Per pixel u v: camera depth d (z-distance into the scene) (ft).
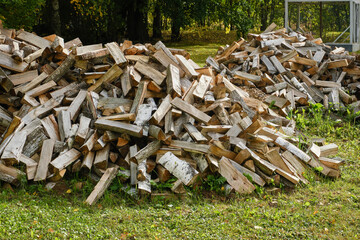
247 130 22.75
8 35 27.78
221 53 44.37
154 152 21.04
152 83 24.12
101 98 23.52
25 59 25.45
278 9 142.31
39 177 19.83
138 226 16.75
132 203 19.01
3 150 20.39
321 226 17.13
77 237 15.44
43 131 21.43
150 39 105.40
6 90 23.94
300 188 21.25
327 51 43.57
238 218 17.65
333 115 35.04
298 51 41.96
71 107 23.53
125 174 20.17
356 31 80.79
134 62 26.99
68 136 21.76
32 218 16.69
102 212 17.92
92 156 20.89
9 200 18.47
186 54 30.48
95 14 82.64
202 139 21.22
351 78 39.93
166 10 93.20
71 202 18.79
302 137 26.07
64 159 20.26
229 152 21.62
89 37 87.20
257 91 35.12
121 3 89.35
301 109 35.40
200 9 91.97
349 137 30.37
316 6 75.10
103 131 21.59
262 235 16.31
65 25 88.17
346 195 20.33
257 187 20.38
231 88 28.12
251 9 112.78
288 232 16.56
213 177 20.65
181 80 25.76
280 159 21.88
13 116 23.49
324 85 38.14
